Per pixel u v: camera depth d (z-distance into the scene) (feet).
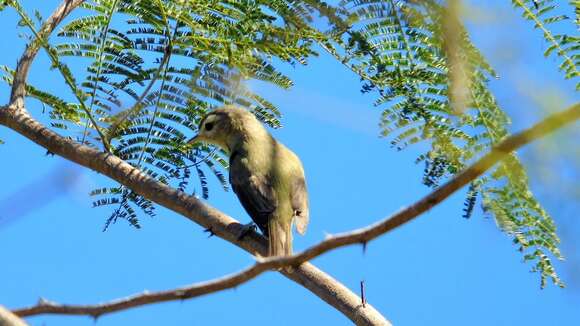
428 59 29.07
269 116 37.32
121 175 39.86
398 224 18.48
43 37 38.68
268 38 33.91
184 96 37.19
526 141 15.35
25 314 18.71
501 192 27.30
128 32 37.86
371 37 28.60
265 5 34.12
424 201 18.15
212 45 36.06
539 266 27.73
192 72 37.37
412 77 29.81
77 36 38.04
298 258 18.99
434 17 20.79
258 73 35.53
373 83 31.07
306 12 29.25
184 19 36.47
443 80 29.68
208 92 34.68
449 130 29.43
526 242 27.53
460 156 29.04
